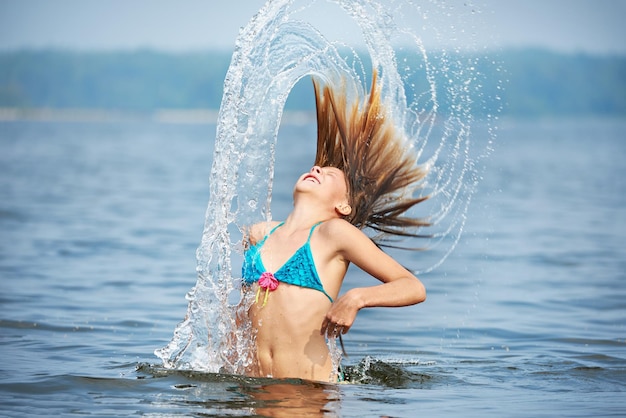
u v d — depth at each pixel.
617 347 13.00
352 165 10.68
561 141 107.88
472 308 16.47
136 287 17.75
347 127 10.87
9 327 13.48
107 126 178.25
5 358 11.16
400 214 11.30
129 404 8.71
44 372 10.20
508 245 25.50
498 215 33.22
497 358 12.18
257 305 10.03
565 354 12.46
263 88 10.83
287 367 9.90
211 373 9.95
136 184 45.50
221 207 10.55
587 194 42.19
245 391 9.27
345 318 9.02
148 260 21.55
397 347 13.05
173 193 40.97
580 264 21.98
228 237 10.49
